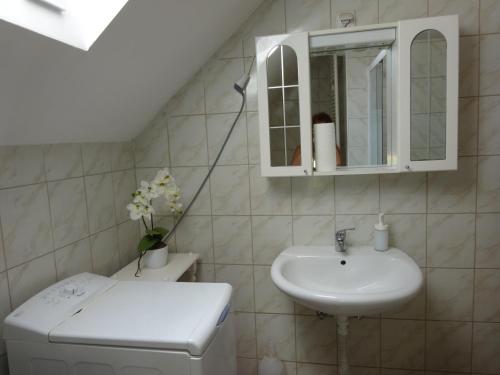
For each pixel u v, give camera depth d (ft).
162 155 5.65
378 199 5.13
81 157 4.48
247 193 5.47
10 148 3.45
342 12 4.88
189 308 3.38
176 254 5.68
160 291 3.77
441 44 4.34
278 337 5.69
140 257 5.04
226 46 5.25
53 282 3.98
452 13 4.67
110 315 3.26
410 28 4.28
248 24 5.16
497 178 4.85
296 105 4.73
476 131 4.81
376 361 5.48
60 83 3.34
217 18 4.55
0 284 3.32
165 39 4.05
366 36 4.53
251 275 5.62
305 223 5.36
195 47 4.74
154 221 5.81
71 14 3.13
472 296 5.10
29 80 3.02
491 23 4.61
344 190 5.20
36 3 2.78
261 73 4.67
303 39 4.53
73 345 2.99
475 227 4.97
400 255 4.84
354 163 5.01
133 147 5.71
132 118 5.08
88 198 4.60
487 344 5.16
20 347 3.12
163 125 5.59
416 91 4.44
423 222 5.07
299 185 5.30
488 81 4.71
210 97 5.41
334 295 3.79
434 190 4.99
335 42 4.60
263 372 5.59
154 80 4.66
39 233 3.79
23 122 3.37
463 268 5.07
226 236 5.62
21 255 3.56
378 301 3.71
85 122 4.23
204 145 5.51
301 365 5.68
